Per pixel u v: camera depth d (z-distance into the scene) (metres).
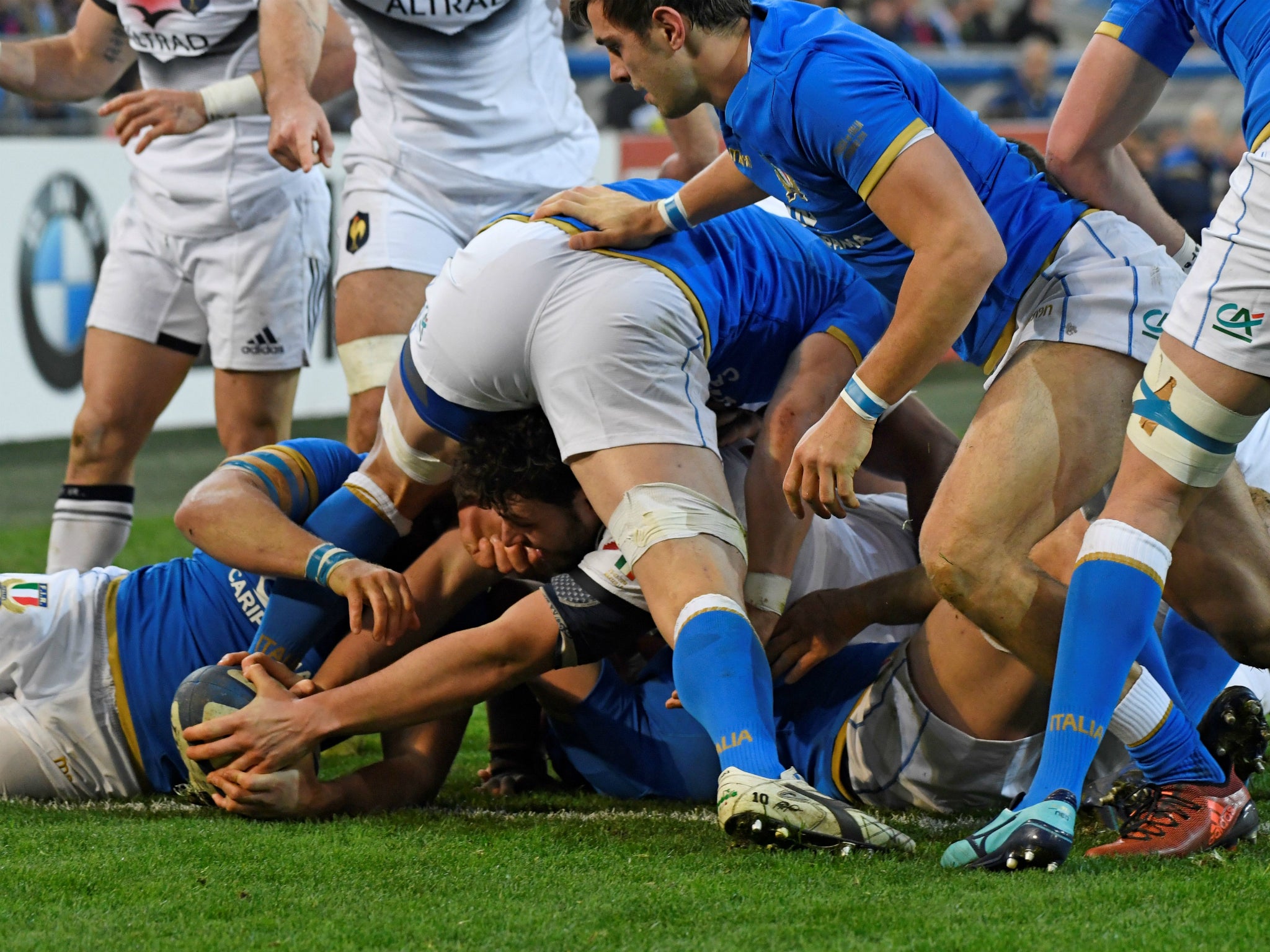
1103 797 8.87
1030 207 8.63
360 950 6.49
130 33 15.02
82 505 14.80
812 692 9.80
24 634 9.77
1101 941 6.30
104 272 15.20
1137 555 7.63
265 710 9.00
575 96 15.51
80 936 6.71
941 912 6.73
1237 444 7.73
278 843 8.40
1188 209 42.22
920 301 7.95
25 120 32.66
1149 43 9.93
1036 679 8.76
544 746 11.17
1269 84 7.64
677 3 8.09
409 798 9.70
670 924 6.73
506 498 9.05
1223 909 6.74
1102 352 8.34
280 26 13.20
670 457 8.62
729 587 8.39
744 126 8.39
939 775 9.27
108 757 9.80
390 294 13.98
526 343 8.95
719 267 9.36
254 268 15.10
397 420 9.65
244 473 9.87
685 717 9.75
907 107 8.05
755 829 7.75
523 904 7.10
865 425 8.24
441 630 9.88
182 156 14.86
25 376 29.14
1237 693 8.91
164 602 10.03
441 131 14.24
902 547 10.66
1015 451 8.11
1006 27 51.41
